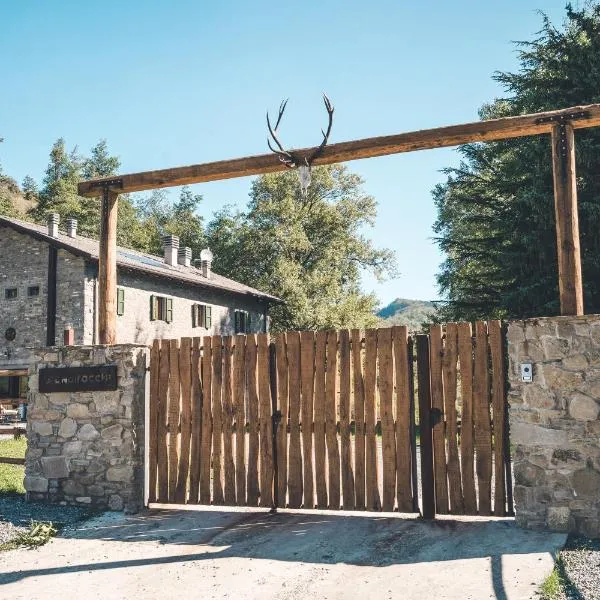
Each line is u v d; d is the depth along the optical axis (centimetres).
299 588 577
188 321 2900
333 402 799
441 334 763
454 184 2103
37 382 931
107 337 919
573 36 1833
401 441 768
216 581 604
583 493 671
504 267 1780
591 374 680
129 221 5653
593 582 539
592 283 1587
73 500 893
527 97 1847
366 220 4447
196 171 890
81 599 575
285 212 4041
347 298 3928
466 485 737
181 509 858
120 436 873
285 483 812
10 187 7712
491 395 743
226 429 845
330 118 801
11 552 713
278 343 830
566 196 729
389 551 656
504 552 628
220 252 4394
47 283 2441
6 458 1002
